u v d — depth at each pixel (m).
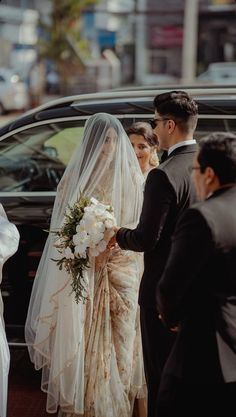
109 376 3.95
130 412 4.08
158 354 3.59
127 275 4.02
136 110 4.91
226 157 2.91
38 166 5.17
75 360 3.93
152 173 3.47
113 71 27.16
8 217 4.93
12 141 5.14
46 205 4.95
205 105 4.84
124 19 31.52
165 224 3.46
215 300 2.88
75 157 4.09
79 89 25.83
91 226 3.80
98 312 3.96
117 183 3.99
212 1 29.09
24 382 4.96
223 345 2.86
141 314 3.64
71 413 4.00
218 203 2.88
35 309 4.24
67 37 25.50
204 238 2.80
